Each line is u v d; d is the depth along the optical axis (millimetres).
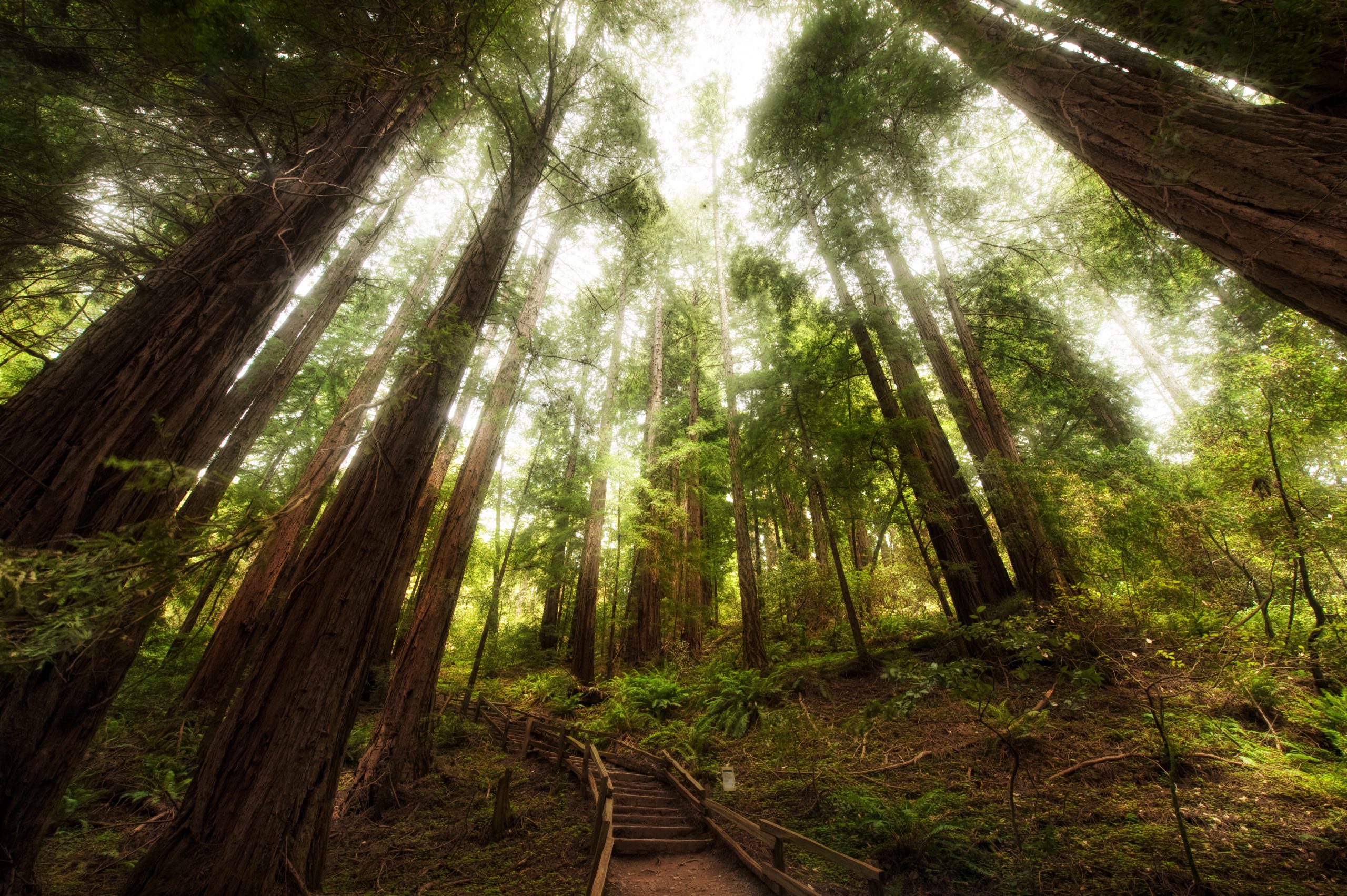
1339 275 2025
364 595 3160
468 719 10133
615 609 13703
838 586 11461
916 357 9484
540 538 12539
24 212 2375
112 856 3953
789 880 3631
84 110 2602
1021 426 9969
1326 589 5531
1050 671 6184
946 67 4582
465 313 3707
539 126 4266
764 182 7973
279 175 2912
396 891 4105
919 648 8320
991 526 9469
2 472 1890
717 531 16422
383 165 3662
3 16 2146
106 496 2061
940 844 3842
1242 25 2135
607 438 12469
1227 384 6695
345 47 2566
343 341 10070
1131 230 6551
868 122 5406
